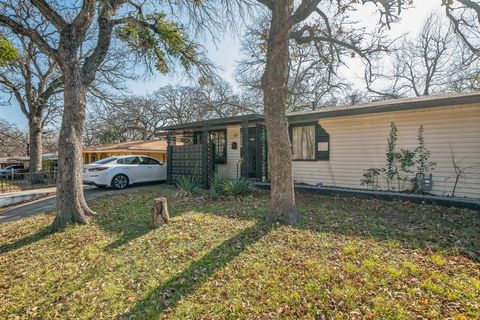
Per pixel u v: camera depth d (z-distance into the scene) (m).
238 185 8.82
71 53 6.53
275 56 5.30
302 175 10.34
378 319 2.59
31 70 18.48
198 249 4.46
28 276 4.02
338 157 9.45
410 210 6.63
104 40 7.24
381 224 5.46
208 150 11.19
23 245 5.35
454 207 6.74
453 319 2.53
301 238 4.64
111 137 28.11
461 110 7.18
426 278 3.23
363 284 3.17
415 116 7.90
